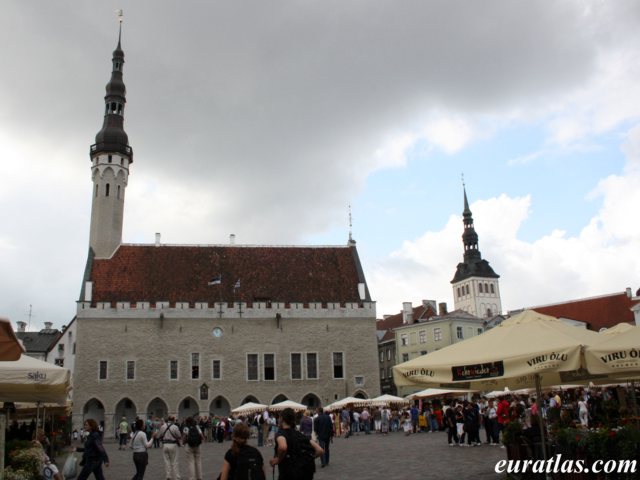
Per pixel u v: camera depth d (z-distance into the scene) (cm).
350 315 6150
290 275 6500
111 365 5594
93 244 6397
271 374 5866
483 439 3219
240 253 6650
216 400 5784
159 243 6575
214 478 2180
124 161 6756
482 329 8788
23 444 1598
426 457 2388
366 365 6053
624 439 1216
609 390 3912
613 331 1666
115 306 5731
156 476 2267
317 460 2541
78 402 5453
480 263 14700
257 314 5975
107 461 1658
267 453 3111
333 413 5006
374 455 2636
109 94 6956
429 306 9506
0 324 980
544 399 3622
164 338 5750
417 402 5734
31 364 1365
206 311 5888
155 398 5588
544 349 1161
